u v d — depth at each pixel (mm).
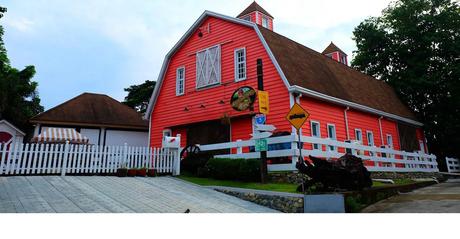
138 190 9562
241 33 17438
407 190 12031
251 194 9195
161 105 20812
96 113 25906
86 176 11844
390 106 23547
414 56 28797
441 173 22047
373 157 14766
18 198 7555
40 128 23172
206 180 12023
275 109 14945
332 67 20906
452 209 7324
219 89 17781
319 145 15180
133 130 26641
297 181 10547
